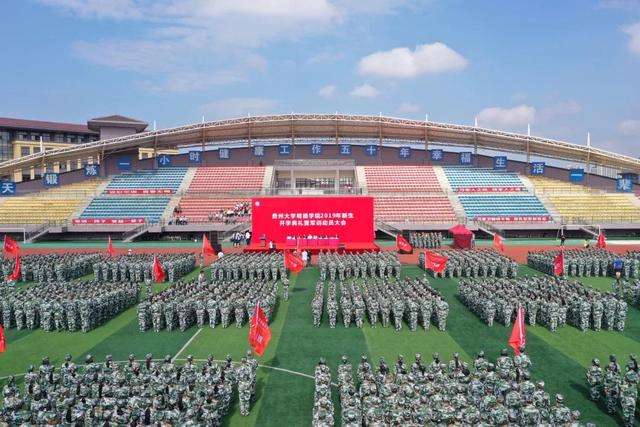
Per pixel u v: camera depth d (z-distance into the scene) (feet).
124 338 89.97
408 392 55.26
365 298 105.60
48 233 225.56
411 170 275.59
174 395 57.36
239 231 216.74
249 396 60.95
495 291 101.55
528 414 51.34
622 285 113.39
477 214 234.79
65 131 418.31
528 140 254.27
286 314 104.22
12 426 55.06
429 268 139.85
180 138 274.36
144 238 225.97
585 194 255.70
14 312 96.43
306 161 275.80
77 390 59.93
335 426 57.26
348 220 168.76
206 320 100.83
